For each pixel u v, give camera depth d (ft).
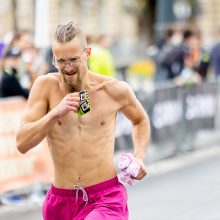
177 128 62.69
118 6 216.74
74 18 196.65
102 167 25.64
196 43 67.00
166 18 116.98
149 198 46.06
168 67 64.49
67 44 24.08
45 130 24.47
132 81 115.34
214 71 78.54
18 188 46.16
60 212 25.95
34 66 50.90
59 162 25.70
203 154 64.23
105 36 64.49
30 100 25.58
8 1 111.55
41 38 55.57
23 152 25.20
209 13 211.00
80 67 24.47
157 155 60.49
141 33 222.07
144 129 26.76
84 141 25.45
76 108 24.14
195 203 44.14
